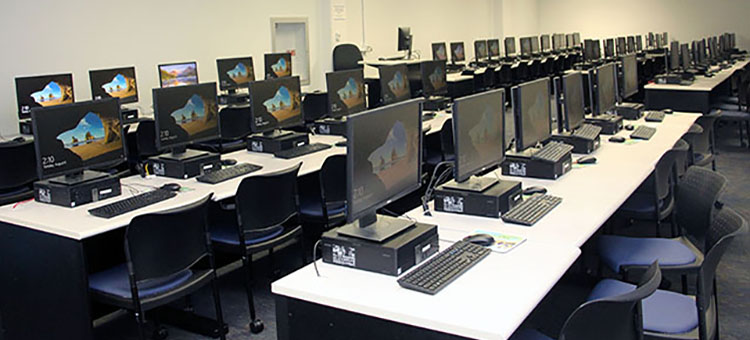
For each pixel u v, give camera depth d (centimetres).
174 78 724
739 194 536
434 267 202
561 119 393
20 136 577
